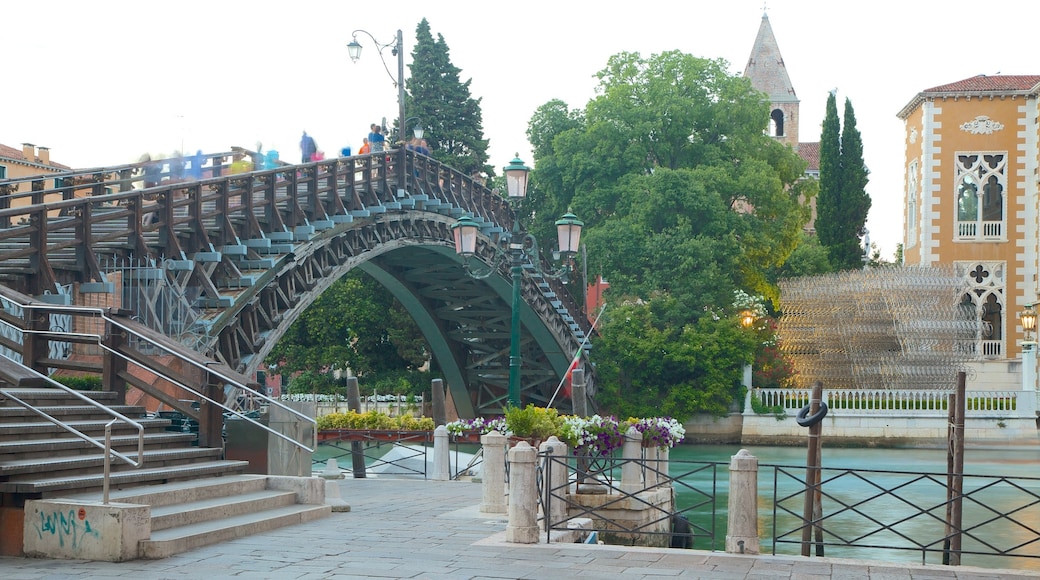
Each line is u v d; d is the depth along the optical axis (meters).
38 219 19.66
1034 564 21.89
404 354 61.81
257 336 28.30
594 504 18.98
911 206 67.25
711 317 57.28
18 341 17.77
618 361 57.75
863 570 11.02
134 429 14.56
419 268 45.66
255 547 11.83
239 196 29.86
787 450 51.00
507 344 54.06
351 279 62.41
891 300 54.72
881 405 51.94
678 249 56.66
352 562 10.95
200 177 31.28
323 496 14.98
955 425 20.81
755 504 12.12
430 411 61.94
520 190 24.55
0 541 11.39
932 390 52.09
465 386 55.91
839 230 69.69
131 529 10.99
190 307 24.28
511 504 12.55
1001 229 63.44
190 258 25.19
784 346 56.12
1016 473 39.62
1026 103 63.38
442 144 70.50
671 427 21.58
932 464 42.81
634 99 63.00
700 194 57.72
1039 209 59.56
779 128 115.44
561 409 57.44
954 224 63.75
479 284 46.59
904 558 22.27
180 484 13.57
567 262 25.53
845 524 26.92
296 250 30.05
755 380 56.97
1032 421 50.50
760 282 67.12
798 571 10.88
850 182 69.75
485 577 10.23
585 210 61.31
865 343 54.78
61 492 11.73
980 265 63.50
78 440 12.98
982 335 63.06
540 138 66.56
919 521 27.39
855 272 57.50
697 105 62.22
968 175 63.91
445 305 51.03
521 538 12.38
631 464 19.22
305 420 16.58
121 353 15.03
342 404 62.72
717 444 55.91
